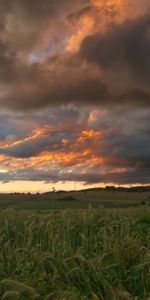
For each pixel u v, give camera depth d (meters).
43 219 13.17
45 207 18.73
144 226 13.59
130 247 10.53
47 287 8.30
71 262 9.34
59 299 7.51
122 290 8.29
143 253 10.31
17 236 12.14
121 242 10.91
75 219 14.09
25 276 8.71
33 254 9.83
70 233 12.71
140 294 8.52
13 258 9.97
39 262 9.26
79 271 8.90
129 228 12.90
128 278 9.02
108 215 15.02
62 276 8.98
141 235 12.52
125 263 9.93
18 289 7.26
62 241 11.46
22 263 9.77
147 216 15.06
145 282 8.90
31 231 12.19
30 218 13.95
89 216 13.80
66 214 14.12
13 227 12.91
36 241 11.82
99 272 8.73
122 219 13.52
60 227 12.88
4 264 9.71
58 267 9.16
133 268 9.18
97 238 12.12
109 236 11.70
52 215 13.62
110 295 8.03
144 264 8.95
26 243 11.50
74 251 11.05
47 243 11.66
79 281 8.69
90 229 13.07
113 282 8.68
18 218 14.35
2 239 11.02
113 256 10.30
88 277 8.69
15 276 8.62
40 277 8.65
